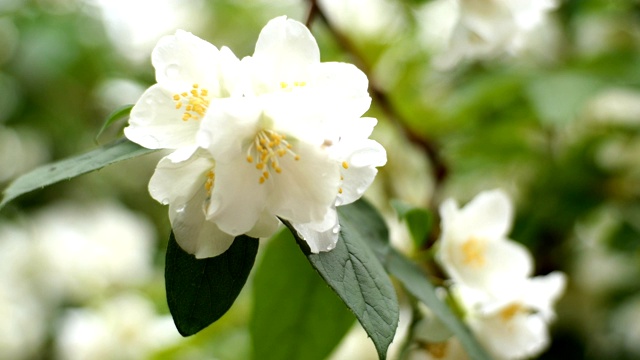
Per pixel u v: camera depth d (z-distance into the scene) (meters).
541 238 0.64
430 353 0.43
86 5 0.79
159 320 0.63
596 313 0.65
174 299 0.36
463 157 0.64
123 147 0.37
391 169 0.63
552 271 0.64
